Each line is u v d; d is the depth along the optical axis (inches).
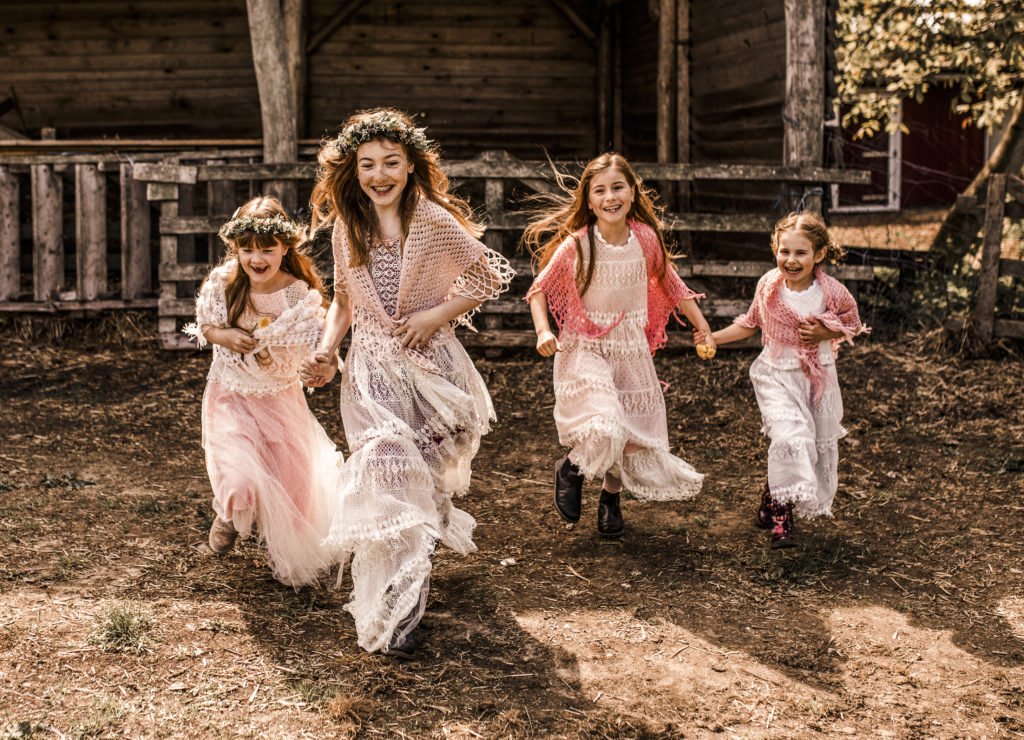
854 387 269.9
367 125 142.0
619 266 172.2
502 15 470.3
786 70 318.3
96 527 179.3
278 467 156.2
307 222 302.7
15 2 440.8
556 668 137.7
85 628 141.3
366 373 145.6
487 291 150.9
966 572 172.4
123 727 119.5
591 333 175.2
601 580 165.9
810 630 151.4
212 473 152.8
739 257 387.9
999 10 421.4
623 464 178.2
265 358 154.6
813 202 304.0
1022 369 281.1
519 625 149.1
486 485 212.5
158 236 350.6
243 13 444.1
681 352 293.9
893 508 201.5
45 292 305.3
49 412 249.1
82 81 447.2
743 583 166.2
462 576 165.6
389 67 466.3
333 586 158.6
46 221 303.7
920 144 844.0
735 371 280.1
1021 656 145.1
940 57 455.2
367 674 133.5
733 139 382.3
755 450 235.1
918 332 309.4
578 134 483.2
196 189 387.9
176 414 252.4
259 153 324.2
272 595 154.9
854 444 237.3
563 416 176.1
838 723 127.7
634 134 467.5
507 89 475.2
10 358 287.6
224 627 143.9
